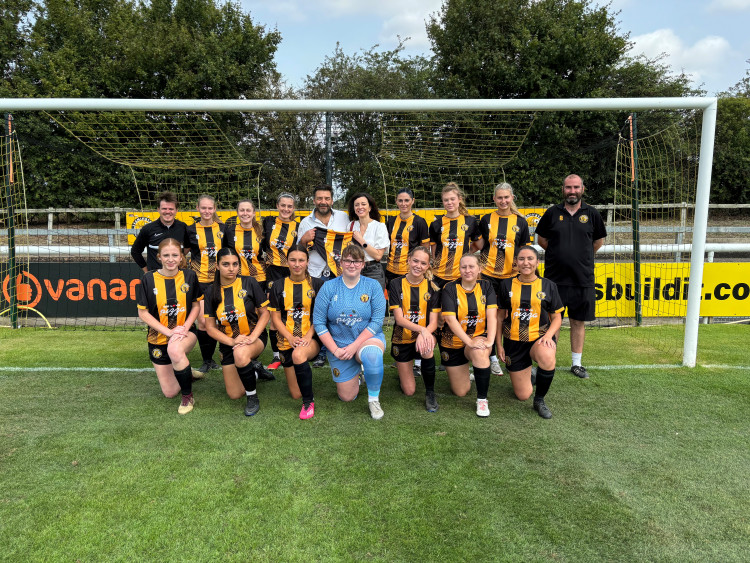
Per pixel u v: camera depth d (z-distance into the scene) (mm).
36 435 2695
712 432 2799
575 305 3705
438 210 6629
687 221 6984
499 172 9805
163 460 2436
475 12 13977
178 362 2916
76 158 13461
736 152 15227
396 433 2756
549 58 13461
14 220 5332
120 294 5535
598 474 2338
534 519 1984
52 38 15656
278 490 2170
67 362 4043
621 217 6340
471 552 1784
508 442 2656
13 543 1815
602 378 3699
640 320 5492
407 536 1868
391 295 3254
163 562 1723
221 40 15047
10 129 5152
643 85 14766
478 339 3053
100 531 1889
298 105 4023
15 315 5352
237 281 3113
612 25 14844
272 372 3922
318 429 2805
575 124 12289
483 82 14180
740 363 4039
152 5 15820
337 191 9016
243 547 1802
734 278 5457
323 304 3045
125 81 14266
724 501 2129
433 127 6496
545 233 3832
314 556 1755
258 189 8367
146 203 11422
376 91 14812
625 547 1826
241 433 2744
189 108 4020
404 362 3285
